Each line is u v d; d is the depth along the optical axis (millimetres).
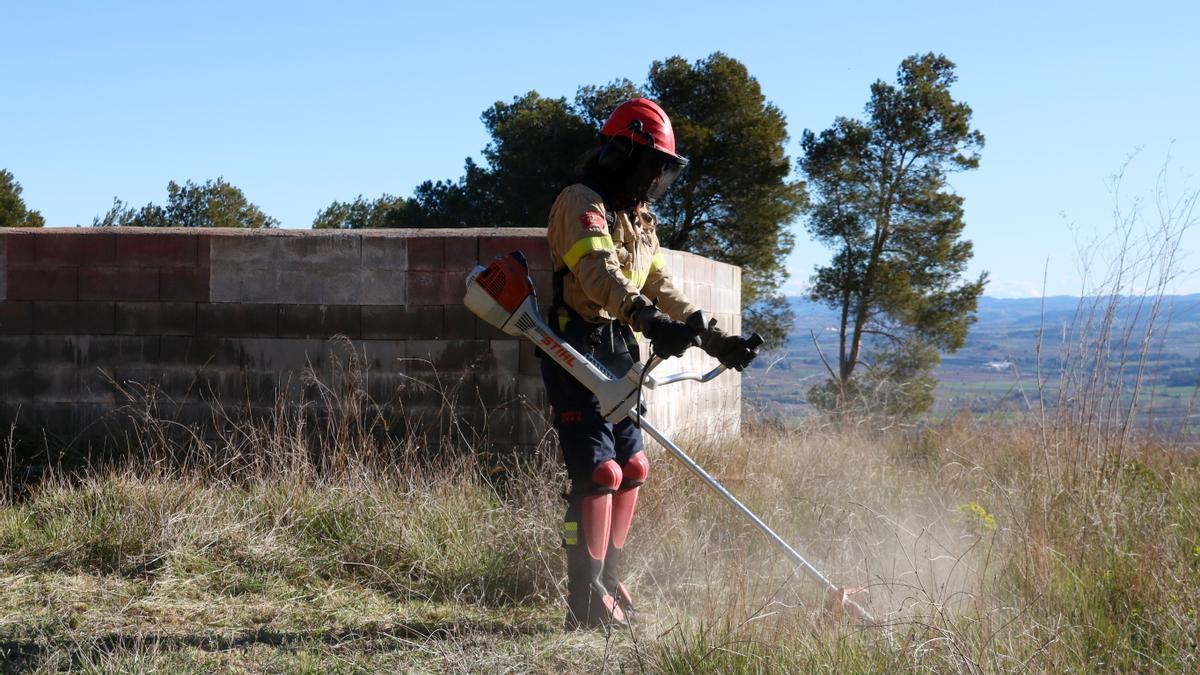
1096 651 3279
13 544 4508
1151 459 6234
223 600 4000
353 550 4516
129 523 4520
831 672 2961
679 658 3146
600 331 3697
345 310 6398
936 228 23359
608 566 3820
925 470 6555
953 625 3207
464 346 6312
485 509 4992
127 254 6508
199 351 6473
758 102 25438
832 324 23500
